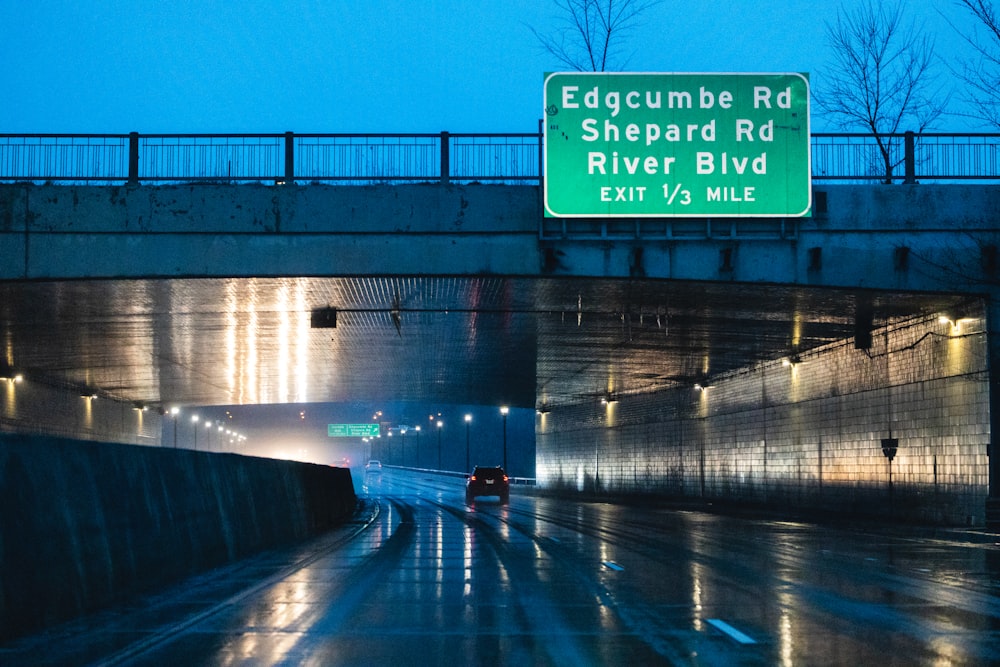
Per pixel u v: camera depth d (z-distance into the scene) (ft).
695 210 84.48
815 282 85.56
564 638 35.06
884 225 86.28
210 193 84.28
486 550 74.43
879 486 110.63
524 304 103.30
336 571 58.13
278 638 34.94
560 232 85.15
